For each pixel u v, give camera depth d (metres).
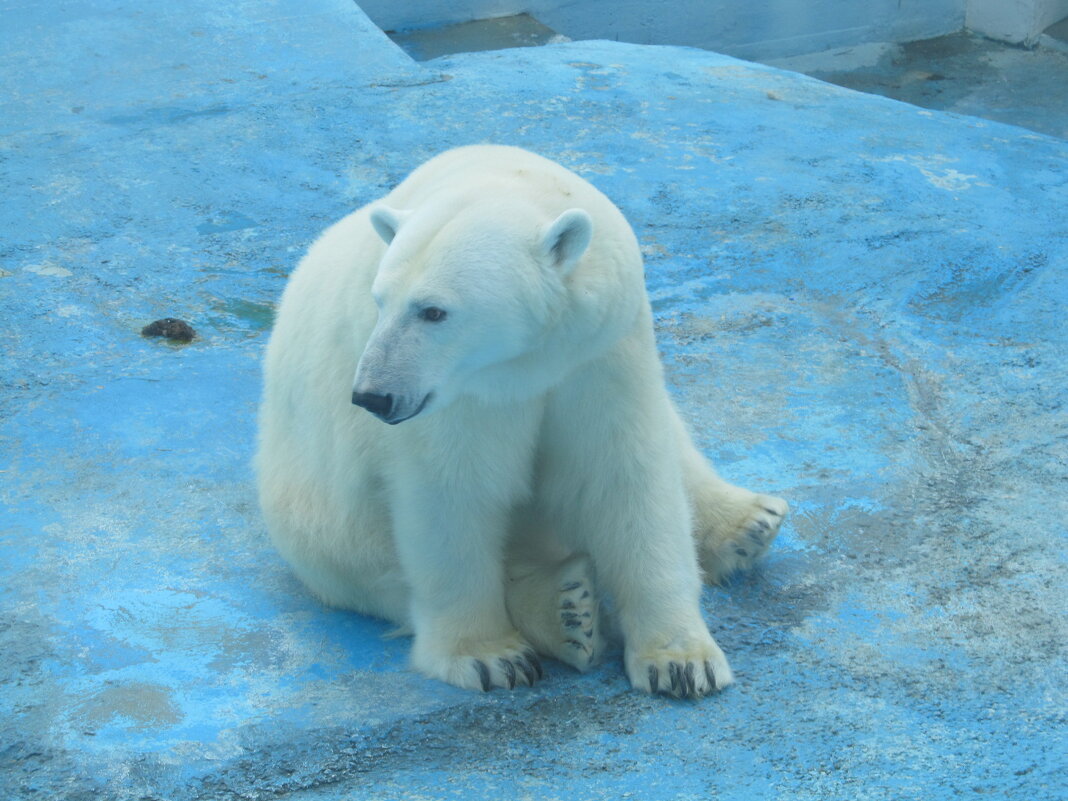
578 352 5.64
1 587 6.86
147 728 5.71
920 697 5.99
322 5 16.34
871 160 13.13
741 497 7.09
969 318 10.29
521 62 15.70
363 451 6.07
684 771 5.43
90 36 15.14
